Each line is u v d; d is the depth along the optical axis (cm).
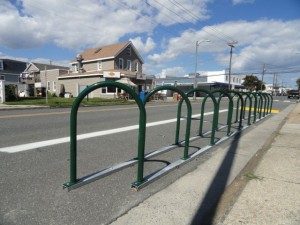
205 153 493
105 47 3669
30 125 760
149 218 256
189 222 250
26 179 343
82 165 405
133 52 3603
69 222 245
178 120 539
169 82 7206
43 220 247
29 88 3703
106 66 3400
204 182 350
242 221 249
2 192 303
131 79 3180
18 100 2036
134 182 328
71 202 283
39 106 1508
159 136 655
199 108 1658
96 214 260
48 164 405
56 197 294
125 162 412
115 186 329
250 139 636
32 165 399
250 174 367
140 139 323
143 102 335
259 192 310
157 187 329
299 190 316
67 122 832
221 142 577
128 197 299
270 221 249
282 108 1838
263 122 967
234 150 523
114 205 279
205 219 254
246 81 7750
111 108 1477
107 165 408
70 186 312
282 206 277
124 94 2684
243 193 307
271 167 398
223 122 952
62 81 3688
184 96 425
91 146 524
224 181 354
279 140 594
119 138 608
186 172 387
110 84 306
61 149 494
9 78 4384
